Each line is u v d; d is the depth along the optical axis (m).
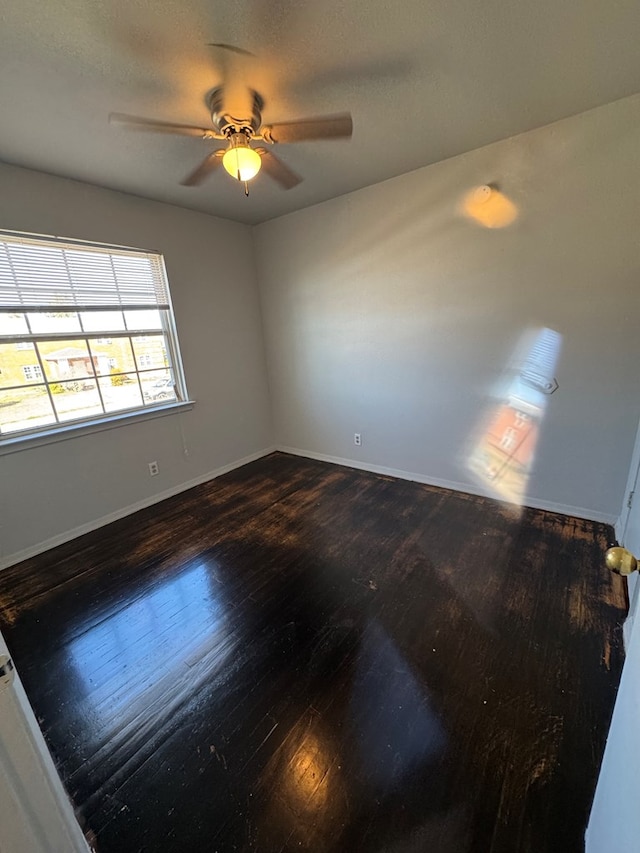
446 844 1.00
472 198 2.49
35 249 2.40
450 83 1.70
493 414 2.79
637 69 1.67
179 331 3.24
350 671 1.53
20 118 1.75
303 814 1.08
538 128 2.17
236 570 2.23
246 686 1.50
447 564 2.15
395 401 3.29
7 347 2.36
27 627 1.87
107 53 1.39
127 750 1.29
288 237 3.52
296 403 4.03
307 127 1.64
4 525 2.37
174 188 2.68
